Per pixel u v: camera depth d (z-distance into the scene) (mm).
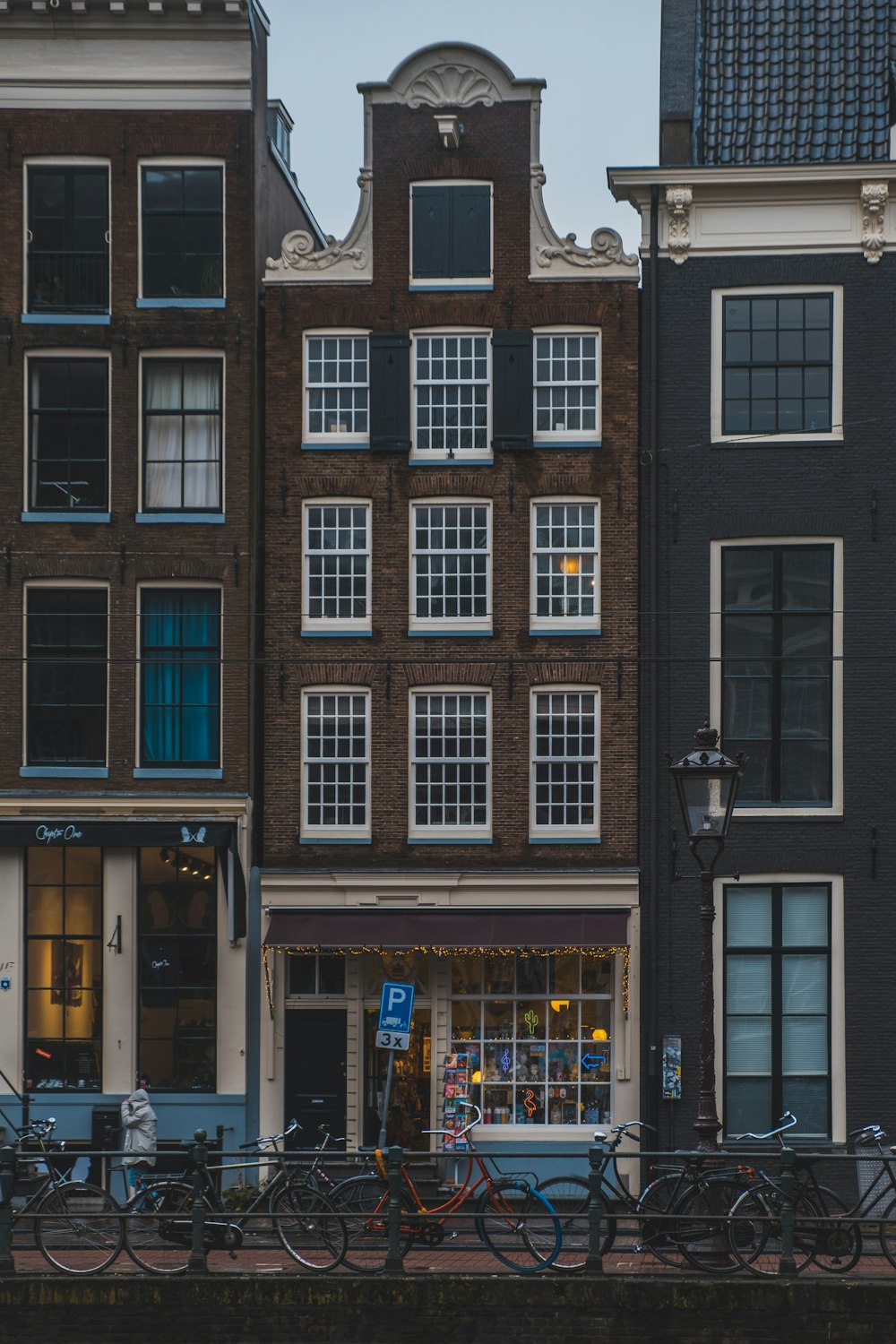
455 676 29250
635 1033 28703
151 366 29875
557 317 29469
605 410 29344
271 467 29688
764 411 29156
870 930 28359
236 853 28953
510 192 29688
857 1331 19047
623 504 29219
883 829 28453
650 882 28672
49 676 29547
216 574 29422
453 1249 20219
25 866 29453
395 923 28766
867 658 28656
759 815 28594
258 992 29125
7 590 29453
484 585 29484
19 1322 19578
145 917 29344
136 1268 20422
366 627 29469
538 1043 29125
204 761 29391
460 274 29703
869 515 28797
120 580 29406
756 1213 20203
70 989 29312
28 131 29844
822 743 28781
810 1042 28422
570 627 29219
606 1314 19250
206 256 29891
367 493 29531
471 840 29062
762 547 29031
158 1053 29156
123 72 29875
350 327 29750
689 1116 28391
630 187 29234
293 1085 29172
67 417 29797
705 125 30625
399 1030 24422
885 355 28984
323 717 29484
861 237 29047
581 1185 21703
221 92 29891
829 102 30781
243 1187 27562
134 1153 20391
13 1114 28859
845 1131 28109
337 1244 20266
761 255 29203
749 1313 19125
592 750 29172
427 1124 29141
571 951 28859
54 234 29891
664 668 28969
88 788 29219
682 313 29297
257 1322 19484
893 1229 21438
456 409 29688
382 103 29891
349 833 29250
